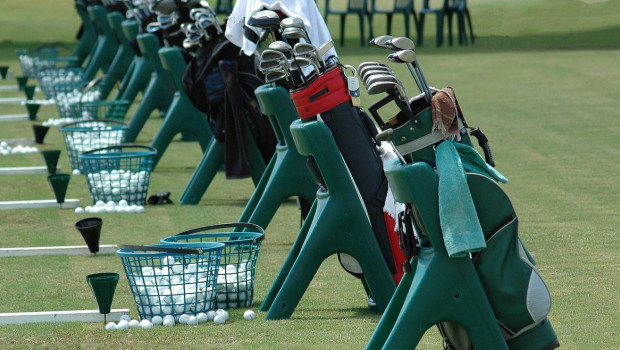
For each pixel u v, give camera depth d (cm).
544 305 1308
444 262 1288
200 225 2642
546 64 6216
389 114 4325
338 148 1770
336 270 2164
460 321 1295
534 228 2444
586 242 2286
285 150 2212
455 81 5566
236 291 1862
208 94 2823
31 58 6312
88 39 6097
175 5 3108
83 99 4875
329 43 1794
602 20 8275
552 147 3644
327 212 1755
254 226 1911
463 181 1261
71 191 3178
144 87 4288
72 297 1939
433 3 10125
